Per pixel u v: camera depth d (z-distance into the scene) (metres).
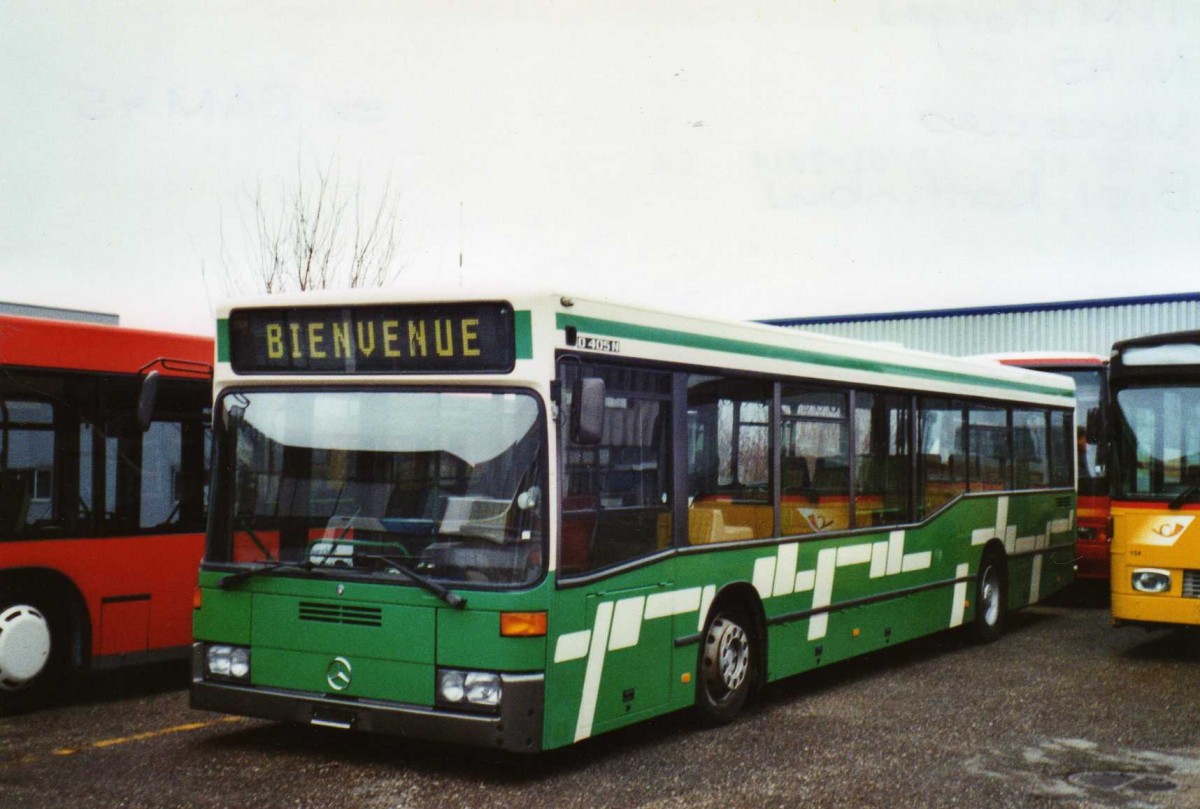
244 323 7.65
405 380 7.14
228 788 6.85
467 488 6.92
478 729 6.65
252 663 7.34
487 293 6.94
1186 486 11.18
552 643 6.80
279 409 7.49
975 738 8.31
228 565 7.47
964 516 12.27
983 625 12.70
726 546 8.54
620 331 7.52
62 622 9.01
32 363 8.76
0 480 8.54
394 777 7.12
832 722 8.80
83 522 9.04
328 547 7.18
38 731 8.26
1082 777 7.32
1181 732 8.52
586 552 7.14
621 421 7.52
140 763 7.38
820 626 9.73
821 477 9.85
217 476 7.61
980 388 12.73
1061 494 14.84
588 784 7.05
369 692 6.98
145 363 9.49
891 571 10.83
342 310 7.34
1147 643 12.86
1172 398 11.37
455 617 6.76
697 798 6.80
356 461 7.21
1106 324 28.41
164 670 10.94
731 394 8.69
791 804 6.71
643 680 7.68
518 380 6.88
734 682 8.75
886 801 6.79
